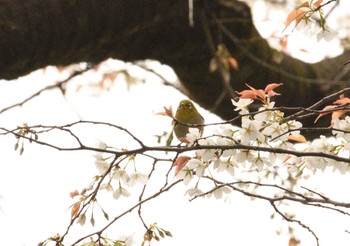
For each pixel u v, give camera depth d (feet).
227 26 33.55
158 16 30.35
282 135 20.42
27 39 26.55
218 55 32.83
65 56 28.71
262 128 20.61
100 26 28.81
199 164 20.63
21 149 20.15
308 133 34.83
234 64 33.58
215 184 20.98
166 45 31.83
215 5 32.63
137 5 29.48
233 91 34.96
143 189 21.01
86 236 20.38
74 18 27.89
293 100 36.09
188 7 31.14
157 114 21.44
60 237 20.93
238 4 33.40
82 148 20.21
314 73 37.01
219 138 20.53
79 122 20.30
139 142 20.24
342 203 20.47
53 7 27.20
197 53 32.94
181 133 27.71
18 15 26.32
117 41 30.07
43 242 20.81
